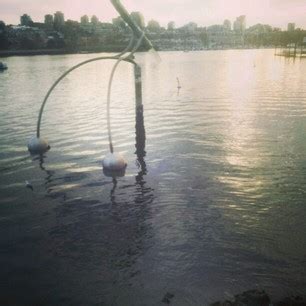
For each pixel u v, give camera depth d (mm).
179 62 131750
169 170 13375
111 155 13766
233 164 13797
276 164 13672
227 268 7211
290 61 112625
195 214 9664
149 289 6660
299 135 18266
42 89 45375
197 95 36719
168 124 22016
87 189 11727
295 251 7750
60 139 18734
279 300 6215
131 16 16156
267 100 31984
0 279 7082
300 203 10203
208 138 18078
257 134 18688
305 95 35094
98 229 9000
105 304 6316
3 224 9336
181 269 7223
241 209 9898
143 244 8219
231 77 60688
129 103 32094
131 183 12156
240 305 5832
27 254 7934
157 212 9875
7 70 88875
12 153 16156
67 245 8281
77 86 49375
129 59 16688
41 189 11750
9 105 31641
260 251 7781
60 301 6438
